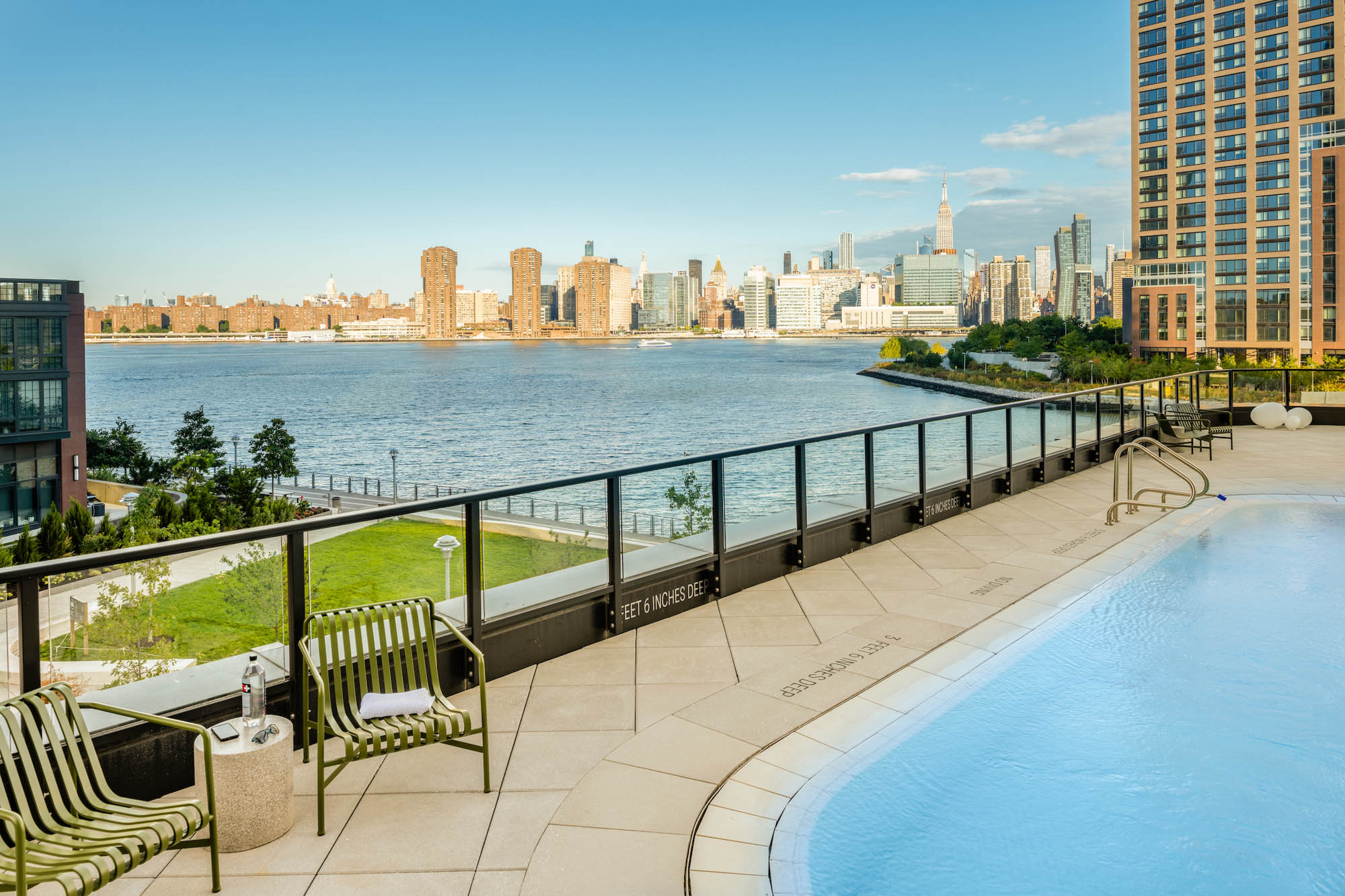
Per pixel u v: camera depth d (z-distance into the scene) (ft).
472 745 13.51
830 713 16.28
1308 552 27.09
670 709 16.57
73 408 171.83
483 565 17.79
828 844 11.96
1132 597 23.09
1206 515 32.50
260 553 14.25
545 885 10.99
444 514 16.87
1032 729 15.55
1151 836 12.10
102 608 12.37
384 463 345.10
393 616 14.92
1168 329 436.35
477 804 13.14
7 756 10.09
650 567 21.79
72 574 12.01
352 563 15.48
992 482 35.94
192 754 13.50
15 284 158.30
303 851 11.87
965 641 20.08
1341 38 379.14
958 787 13.52
